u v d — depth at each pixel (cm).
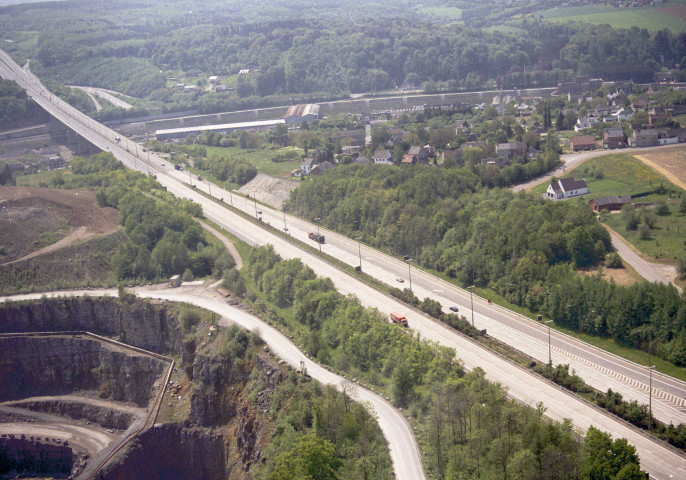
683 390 18350
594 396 17762
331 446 15538
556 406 17388
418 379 18675
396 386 17888
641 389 18500
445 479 14412
